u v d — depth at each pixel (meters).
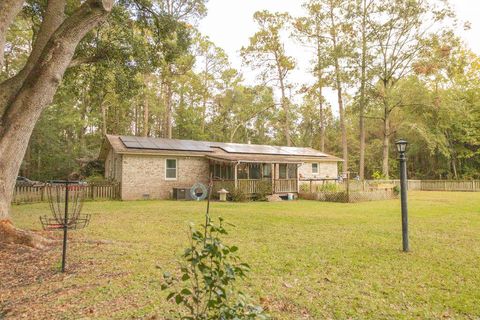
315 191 19.86
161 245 6.27
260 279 4.30
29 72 7.01
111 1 6.92
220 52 36.19
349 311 3.33
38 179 28.05
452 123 31.25
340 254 5.68
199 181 19.91
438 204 15.10
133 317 3.14
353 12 25.86
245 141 44.12
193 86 36.59
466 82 32.06
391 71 27.48
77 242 6.45
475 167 33.62
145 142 19.09
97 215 10.64
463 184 28.22
